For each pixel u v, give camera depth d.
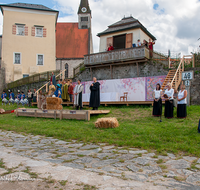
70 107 14.39
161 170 3.46
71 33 36.31
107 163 3.84
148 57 16.78
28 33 28.94
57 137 6.47
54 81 15.85
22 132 7.51
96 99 10.60
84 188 2.68
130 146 5.16
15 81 25.25
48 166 3.54
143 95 14.38
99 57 18.48
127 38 19.58
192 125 7.16
